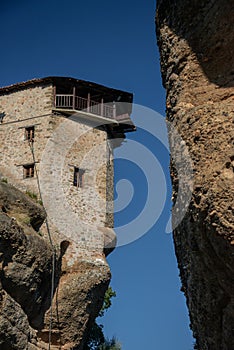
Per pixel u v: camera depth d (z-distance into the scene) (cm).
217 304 872
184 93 909
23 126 3469
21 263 2792
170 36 973
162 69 1011
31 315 2908
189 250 900
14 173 3378
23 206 3042
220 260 807
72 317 3031
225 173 776
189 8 934
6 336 2614
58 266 3095
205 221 791
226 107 831
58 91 3544
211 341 920
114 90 3575
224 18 880
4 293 2658
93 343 3556
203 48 909
